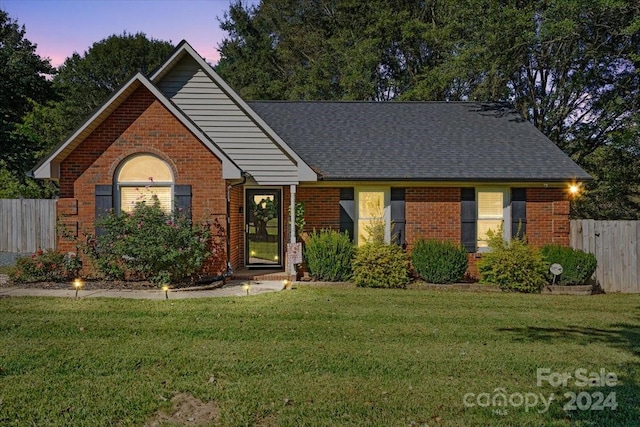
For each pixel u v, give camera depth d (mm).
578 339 7898
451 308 10203
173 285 11938
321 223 14352
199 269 12430
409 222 14328
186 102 13953
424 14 29531
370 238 14062
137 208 11875
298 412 4961
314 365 6355
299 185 14312
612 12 16828
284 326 8359
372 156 14688
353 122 16750
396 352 6992
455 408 5113
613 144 19562
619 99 19703
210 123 13906
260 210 15422
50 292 10992
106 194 12438
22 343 7164
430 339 7742
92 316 8797
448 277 13109
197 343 7270
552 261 13195
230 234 13578
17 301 9977
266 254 15375
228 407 5043
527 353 7047
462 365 6445
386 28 28859
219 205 12633
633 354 7055
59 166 12422
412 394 5453
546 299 11648
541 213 14445
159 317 8836
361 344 7379
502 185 14336
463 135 16016
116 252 11797
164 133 12555
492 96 22516
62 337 7508
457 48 22625
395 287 12922
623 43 19047
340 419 4816
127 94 12406
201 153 12617
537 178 13867
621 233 13898
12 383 5625
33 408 4973
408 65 30109
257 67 35531
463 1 20938
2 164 24250
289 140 15477
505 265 12766
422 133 16078
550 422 4820
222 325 8344
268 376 5945
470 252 14367
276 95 33719
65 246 12430
